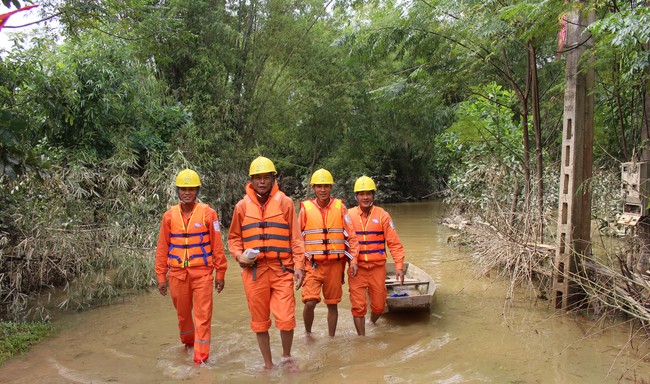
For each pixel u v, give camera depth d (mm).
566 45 5766
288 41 14555
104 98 9078
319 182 5160
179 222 4730
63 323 5844
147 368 4480
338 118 17781
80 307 6414
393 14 8430
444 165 18750
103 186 8945
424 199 26688
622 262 5207
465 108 9695
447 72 8578
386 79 11609
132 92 10031
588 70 5691
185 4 12297
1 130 5078
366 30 8578
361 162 21859
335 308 5211
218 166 13117
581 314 5711
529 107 11086
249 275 4441
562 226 5875
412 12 8055
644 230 6008
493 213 8258
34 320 5949
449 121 20844
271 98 15688
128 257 7543
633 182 6051
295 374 4281
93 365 4559
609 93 7508
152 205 8734
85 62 9367
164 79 12711
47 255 6680
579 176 5738
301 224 5215
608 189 8484
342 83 16109
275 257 4438
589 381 3961
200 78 12914
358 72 16391
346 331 5410
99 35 9867
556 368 4238
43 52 9656
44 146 8695
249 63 14125
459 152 12688
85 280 7227
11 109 5844
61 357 4762
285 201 4574
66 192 7734
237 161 13797
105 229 7746
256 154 14898
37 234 6535
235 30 13500
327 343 5027
